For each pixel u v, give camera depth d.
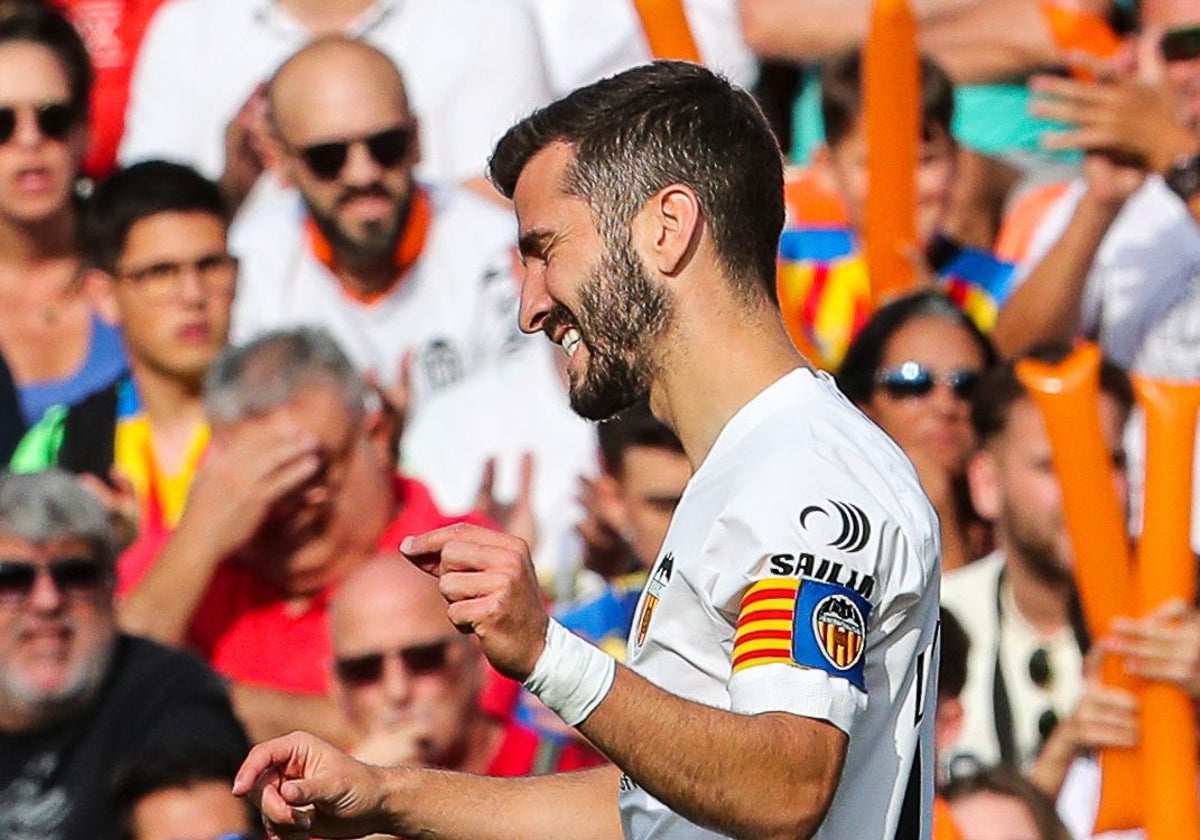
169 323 23.92
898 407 22.06
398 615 20.17
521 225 12.76
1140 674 18.94
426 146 27.61
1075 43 28.09
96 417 24.25
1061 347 21.64
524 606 11.40
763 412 12.52
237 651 21.59
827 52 29.19
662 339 12.62
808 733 11.47
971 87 28.22
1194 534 22.48
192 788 19.38
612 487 22.06
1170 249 25.70
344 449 21.78
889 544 12.03
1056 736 19.78
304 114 24.81
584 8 29.86
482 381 24.73
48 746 20.03
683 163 12.55
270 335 22.00
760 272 12.69
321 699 21.03
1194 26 25.44
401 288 25.47
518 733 20.70
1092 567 19.02
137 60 29.69
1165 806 18.86
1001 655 21.06
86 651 20.12
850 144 25.03
